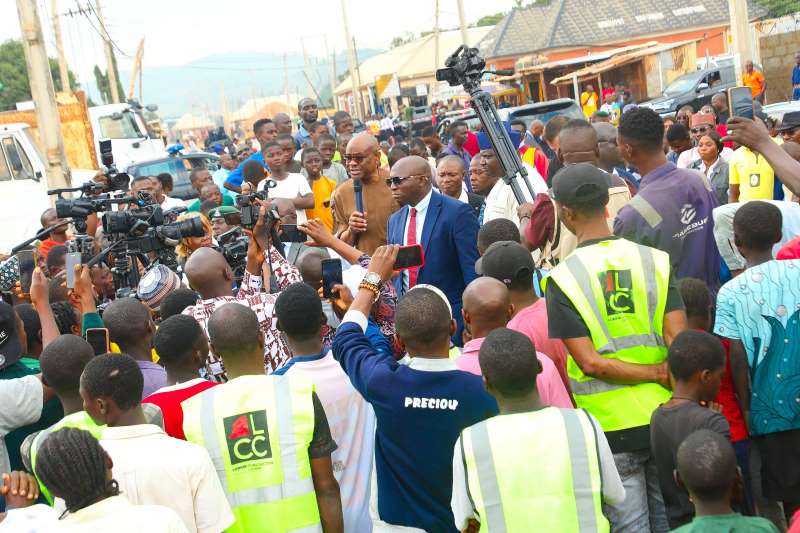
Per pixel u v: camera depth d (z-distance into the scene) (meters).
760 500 4.88
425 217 6.19
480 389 3.82
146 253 6.75
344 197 7.75
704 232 5.00
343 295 4.53
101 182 7.13
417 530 3.88
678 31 50.84
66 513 3.09
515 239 5.73
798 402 4.53
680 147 9.60
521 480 3.36
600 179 4.12
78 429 3.14
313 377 4.41
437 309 3.85
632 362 3.99
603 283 4.00
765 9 48.38
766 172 8.18
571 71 40.44
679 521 4.02
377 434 3.99
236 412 3.96
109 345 5.10
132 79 43.78
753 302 4.56
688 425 3.79
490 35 53.16
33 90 14.22
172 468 3.62
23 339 5.16
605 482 3.40
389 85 46.19
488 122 6.93
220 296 5.51
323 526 4.03
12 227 18.50
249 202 5.84
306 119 14.39
